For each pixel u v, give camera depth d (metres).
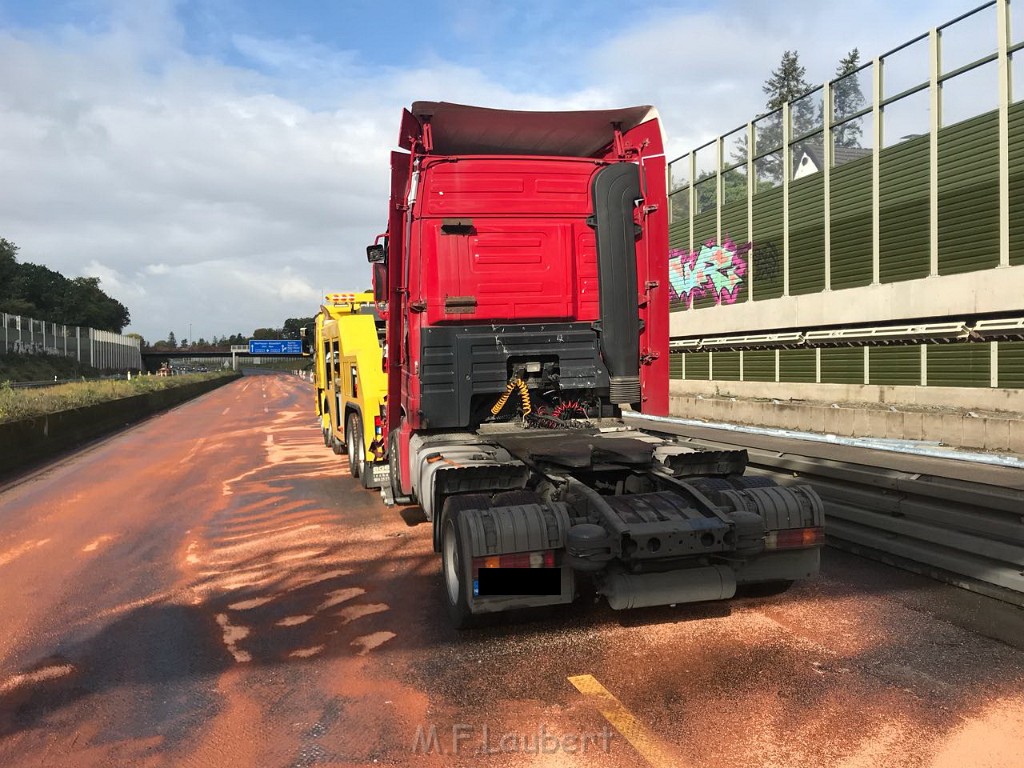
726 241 21.14
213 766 3.10
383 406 9.27
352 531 7.51
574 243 6.03
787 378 18.92
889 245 15.35
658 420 7.81
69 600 5.47
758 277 19.84
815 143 17.61
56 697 3.82
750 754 3.06
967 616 4.59
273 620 4.93
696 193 22.70
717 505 4.61
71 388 26.59
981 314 13.14
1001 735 3.14
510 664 4.08
